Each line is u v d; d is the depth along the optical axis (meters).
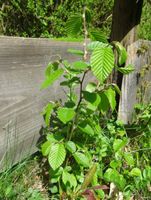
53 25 0.82
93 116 0.49
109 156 0.52
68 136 0.46
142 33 1.12
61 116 0.41
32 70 0.44
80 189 0.42
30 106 0.45
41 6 0.80
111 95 0.44
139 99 0.79
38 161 0.50
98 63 0.37
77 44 0.53
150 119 0.64
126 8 0.65
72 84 0.46
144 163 0.58
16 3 0.78
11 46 0.39
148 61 0.80
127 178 0.52
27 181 0.46
